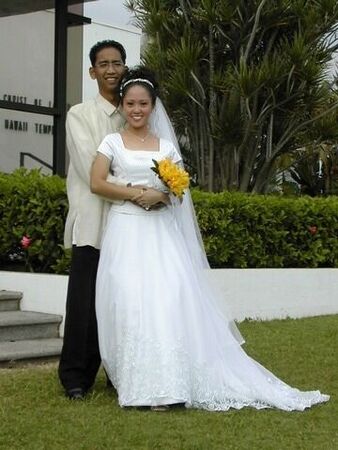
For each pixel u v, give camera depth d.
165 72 10.72
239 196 9.48
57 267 8.05
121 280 5.32
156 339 5.21
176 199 5.57
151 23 10.78
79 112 5.72
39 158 10.75
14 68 10.61
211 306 5.75
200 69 11.03
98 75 5.77
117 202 5.52
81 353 5.58
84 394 5.56
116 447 4.53
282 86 10.63
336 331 8.60
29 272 8.26
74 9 11.38
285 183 13.66
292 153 12.30
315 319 9.74
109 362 5.39
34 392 5.62
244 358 5.73
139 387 5.21
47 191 8.10
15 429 4.75
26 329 7.33
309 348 7.58
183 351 5.24
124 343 5.26
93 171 5.52
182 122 11.28
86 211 5.61
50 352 6.86
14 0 10.61
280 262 9.99
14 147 10.55
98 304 5.44
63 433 4.72
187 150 11.50
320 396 5.68
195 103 10.96
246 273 9.43
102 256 5.48
